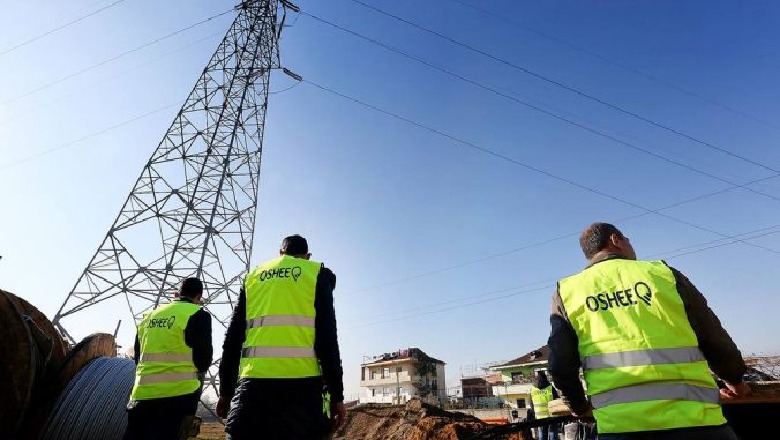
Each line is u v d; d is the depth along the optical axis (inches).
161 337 169.3
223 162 884.6
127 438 157.2
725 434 70.1
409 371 2319.1
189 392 165.8
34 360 190.4
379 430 690.8
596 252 96.8
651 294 80.7
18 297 205.3
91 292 710.5
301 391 106.5
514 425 120.5
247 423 102.7
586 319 84.6
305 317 114.3
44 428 196.7
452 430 563.8
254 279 124.4
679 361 74.5
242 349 116.4
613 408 74.7
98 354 243.8
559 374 83.2
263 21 1072.2
